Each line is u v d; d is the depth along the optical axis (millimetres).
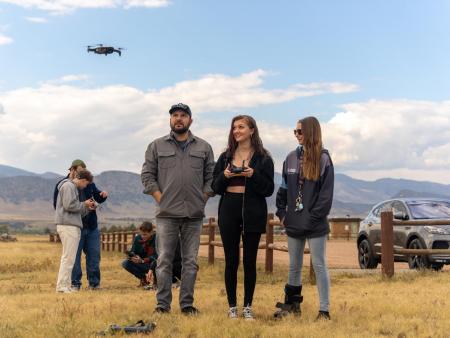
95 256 11164
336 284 10383
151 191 6883
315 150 6160
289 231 6363
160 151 6863
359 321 6312
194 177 6855
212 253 16875
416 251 11164
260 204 6367
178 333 5660
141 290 10531
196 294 9039
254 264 6457
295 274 6656
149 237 11430
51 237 58062
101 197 11172
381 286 9805
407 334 5609
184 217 6832
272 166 6410
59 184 10195
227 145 6496
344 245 35719
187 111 6848
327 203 6137
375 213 15359
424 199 14586
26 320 6480
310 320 6234
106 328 5777
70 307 7367
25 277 14141
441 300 7746
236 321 6176
